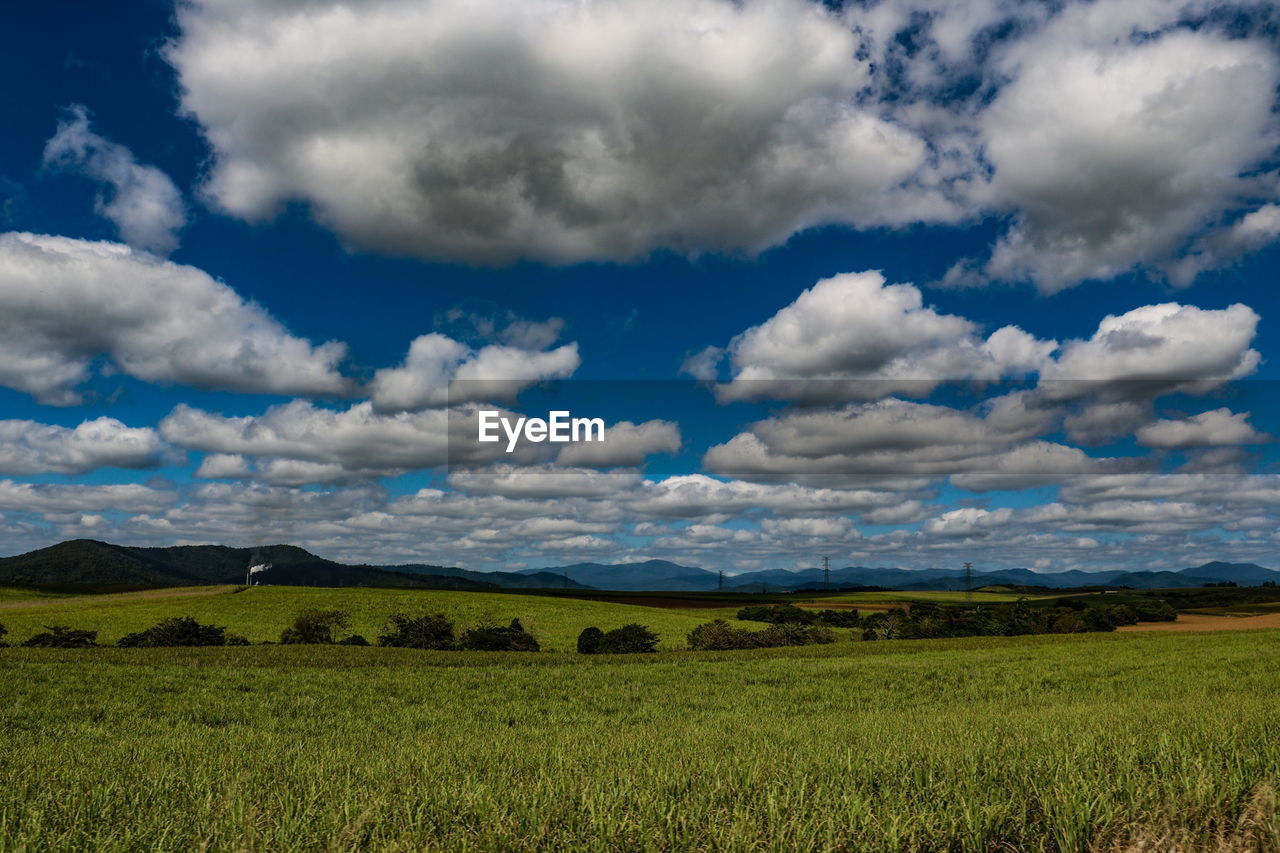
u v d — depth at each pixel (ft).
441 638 212.02
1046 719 37.60
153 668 100.58
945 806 18.74
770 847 15.52
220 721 62.64
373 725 60.49
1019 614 279.28
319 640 220.02
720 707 71.26
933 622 255.91
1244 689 61.98
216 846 17.06
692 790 21.13
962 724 36.52
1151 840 15.62
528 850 16.30
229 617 274.16
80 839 18.40
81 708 67.26
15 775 27.02
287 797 20.68
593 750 31.65
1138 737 27.07
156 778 26.53
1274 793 17.08
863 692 81.35
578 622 273.75
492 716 66.18
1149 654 126.93
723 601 404.16
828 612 338.54
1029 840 16.90
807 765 23.39
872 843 15.85
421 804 20.08
